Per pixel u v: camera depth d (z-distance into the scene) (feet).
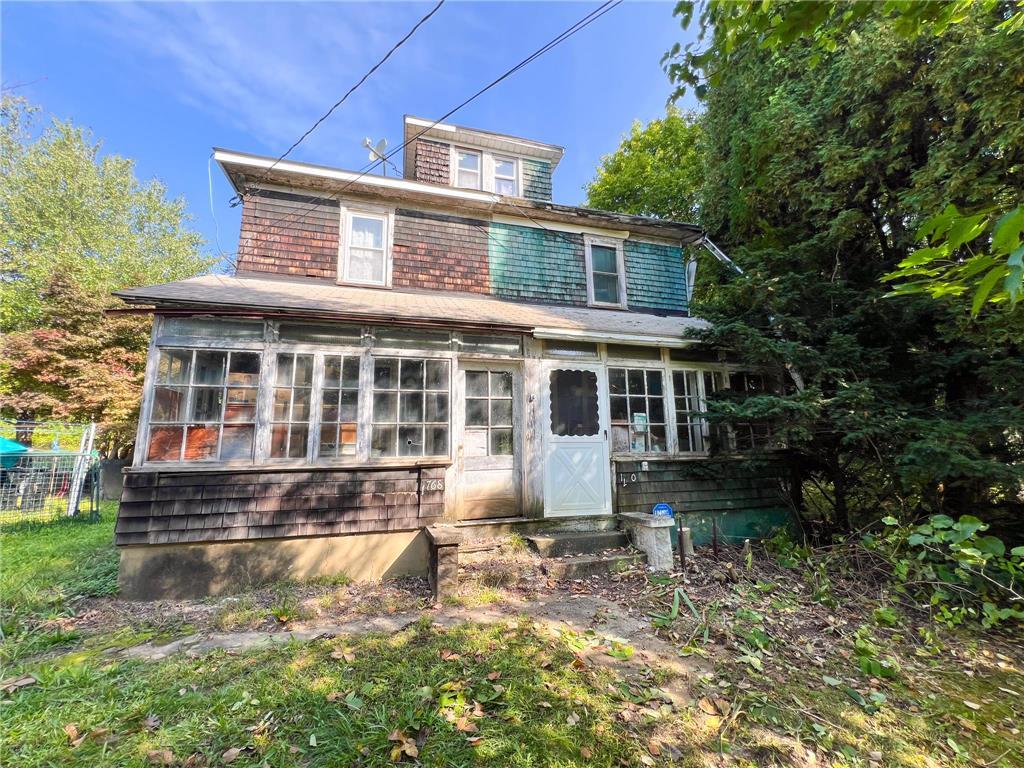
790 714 8.68
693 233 29.94
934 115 18.81
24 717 7.90
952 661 11.28
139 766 6.82
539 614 12.88
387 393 17.87
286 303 16.83
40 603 13.30
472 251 25.76
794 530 22.25
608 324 22.24
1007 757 7.86
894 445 17.28
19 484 27.89
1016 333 15.65
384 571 16.44
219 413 15.71
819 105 21.83
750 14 7.68
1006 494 18.69
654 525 17.20
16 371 37.40
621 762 7.16
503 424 19.85
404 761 7.00
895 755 7.74
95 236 57.31
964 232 4.38
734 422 20.77
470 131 30.96
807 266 21.88
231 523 15.08
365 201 24.09
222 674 9.38
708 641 11.47
